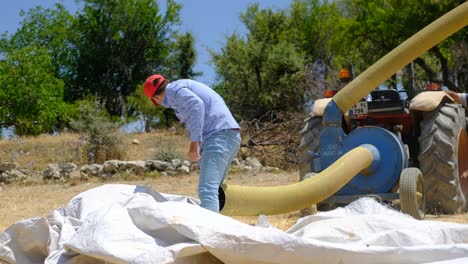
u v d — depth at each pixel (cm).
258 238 329
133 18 4650
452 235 371
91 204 424
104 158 1524
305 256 327
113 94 4594
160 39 4744
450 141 689
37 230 392
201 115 484
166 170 1344
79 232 354
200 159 501
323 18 3538
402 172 629
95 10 4625
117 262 325
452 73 3300
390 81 2502
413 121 738
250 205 530
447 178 685
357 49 3228
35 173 1365
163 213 350
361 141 662
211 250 328
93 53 4603
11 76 2917
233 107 2666
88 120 1559
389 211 442
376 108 719
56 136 2206
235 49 2780
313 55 3506
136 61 4706
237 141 504
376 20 2948
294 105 2445
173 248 324
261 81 2677
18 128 2991
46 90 3098
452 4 2695
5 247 396
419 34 617
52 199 1064
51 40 4631
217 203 486
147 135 2120
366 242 361
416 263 332
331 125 668
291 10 3566
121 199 413
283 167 1465
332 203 668
